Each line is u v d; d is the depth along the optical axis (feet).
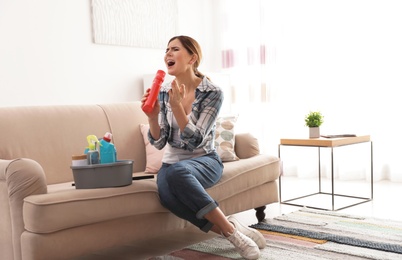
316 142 10.65
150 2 14.25
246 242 7.14
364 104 14.11
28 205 6.00
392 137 13.69
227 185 8.25
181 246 8.38
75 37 12.38
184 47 7.68
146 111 7.26
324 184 14.15
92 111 9.09
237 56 16.01
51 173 8.09
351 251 7.43
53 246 6.10
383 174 14.15
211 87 7.54
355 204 11.06
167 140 7.77
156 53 14.58
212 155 7.90
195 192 6.97
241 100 16.02
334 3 14.47
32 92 11.46
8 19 10.98
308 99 15.11
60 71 12.05
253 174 8.96
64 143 8.40
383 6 13.60
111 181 6.72
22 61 11.27
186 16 15.58
